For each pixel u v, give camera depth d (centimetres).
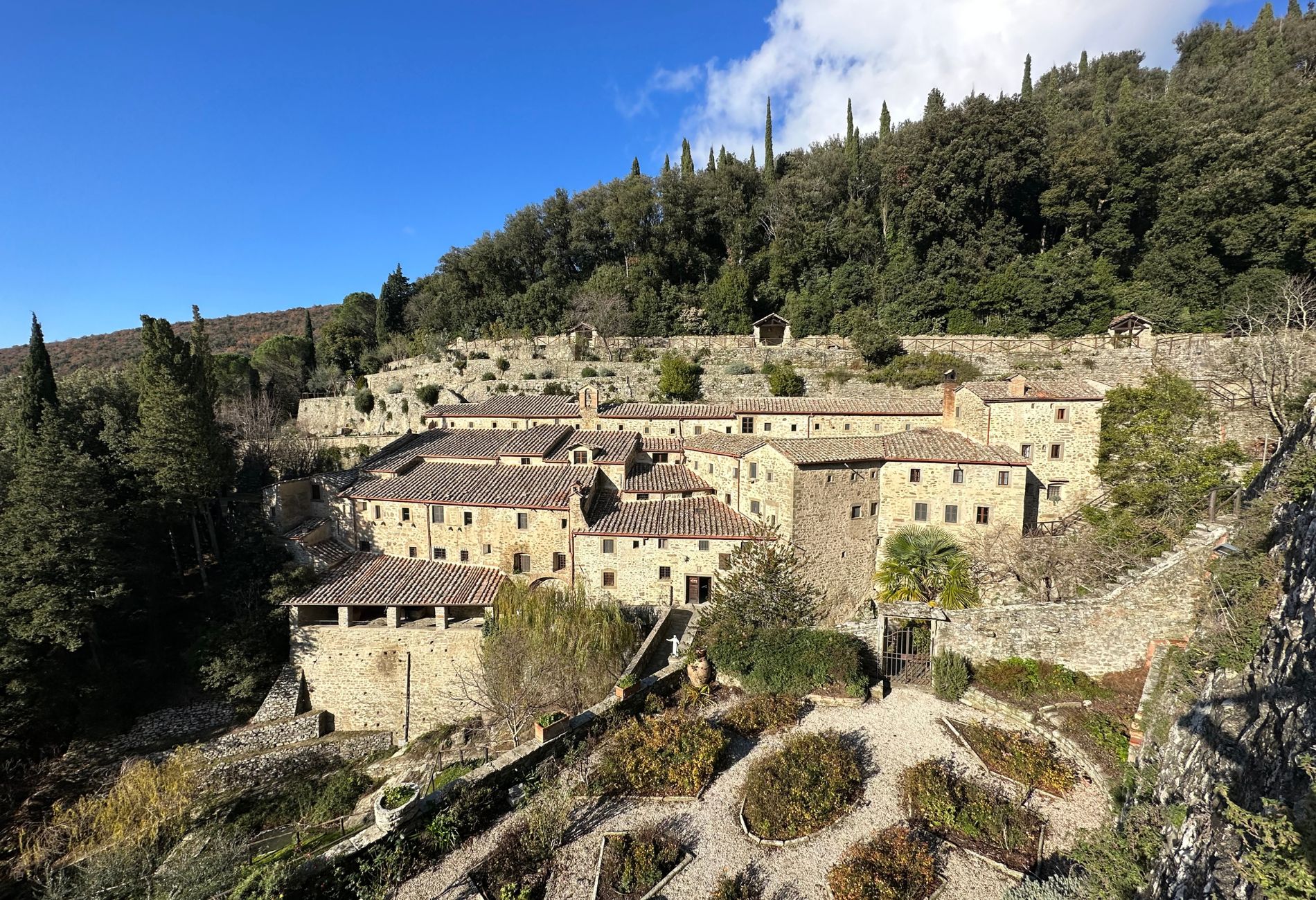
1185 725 1448
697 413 4488
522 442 4331
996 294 5444
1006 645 2344
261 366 7512
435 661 3234
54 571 2952
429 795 1675
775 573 2727
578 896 1455
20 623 2861
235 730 3128
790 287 6906
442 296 8256
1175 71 8194
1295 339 3831
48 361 3609
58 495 2989
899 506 3475
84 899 1759
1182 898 1057
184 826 2450
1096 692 2108
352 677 3272
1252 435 3534
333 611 3553
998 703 2184
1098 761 1828
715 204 7394
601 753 1995
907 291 5928
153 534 3753
